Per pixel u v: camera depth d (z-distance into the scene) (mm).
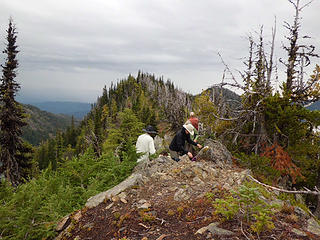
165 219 3699
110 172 6051
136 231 3506
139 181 4980
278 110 10570
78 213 4328
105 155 6562
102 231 3723
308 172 11227
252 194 3191
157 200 4273
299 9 11852
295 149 10656
